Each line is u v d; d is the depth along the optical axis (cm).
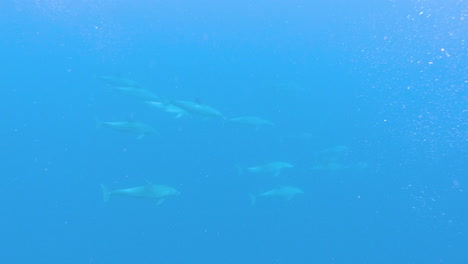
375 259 1439
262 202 1609
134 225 1524
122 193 1066
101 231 1498
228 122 1403
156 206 1580
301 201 1659
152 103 1321
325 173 1747
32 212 1562
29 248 1410
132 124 1256
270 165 1358
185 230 1498
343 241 1518
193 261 1378
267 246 1462
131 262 1366
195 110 1265
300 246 1470
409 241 1543
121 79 1389
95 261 1371
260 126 1412
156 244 1445
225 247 1441
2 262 1330
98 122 1271
